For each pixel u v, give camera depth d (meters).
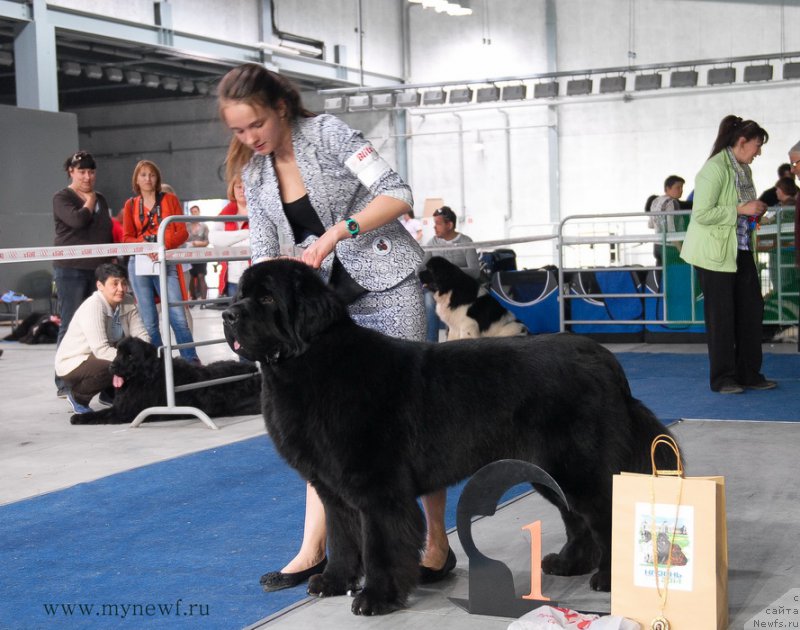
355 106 22.97
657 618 2.72
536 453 3.05
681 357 9.74
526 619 2.81
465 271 11.16
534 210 23.66
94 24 16.77
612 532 2.85
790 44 20.83
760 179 21.38
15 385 9.38
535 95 22.09
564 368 3.03
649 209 13.80
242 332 2.84
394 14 24.50
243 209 9.12
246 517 4.36
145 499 4.75
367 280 3.35
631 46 22.33
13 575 3.62
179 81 23.31
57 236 8.05
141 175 8.20
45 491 5.04
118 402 7.11
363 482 2.97
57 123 15.91
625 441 3.06
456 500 4.52
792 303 10.48
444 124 24.34
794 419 6.23
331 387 2.94
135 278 8.30
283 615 3.08
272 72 3.24
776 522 3.95
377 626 2.96
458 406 3.01
